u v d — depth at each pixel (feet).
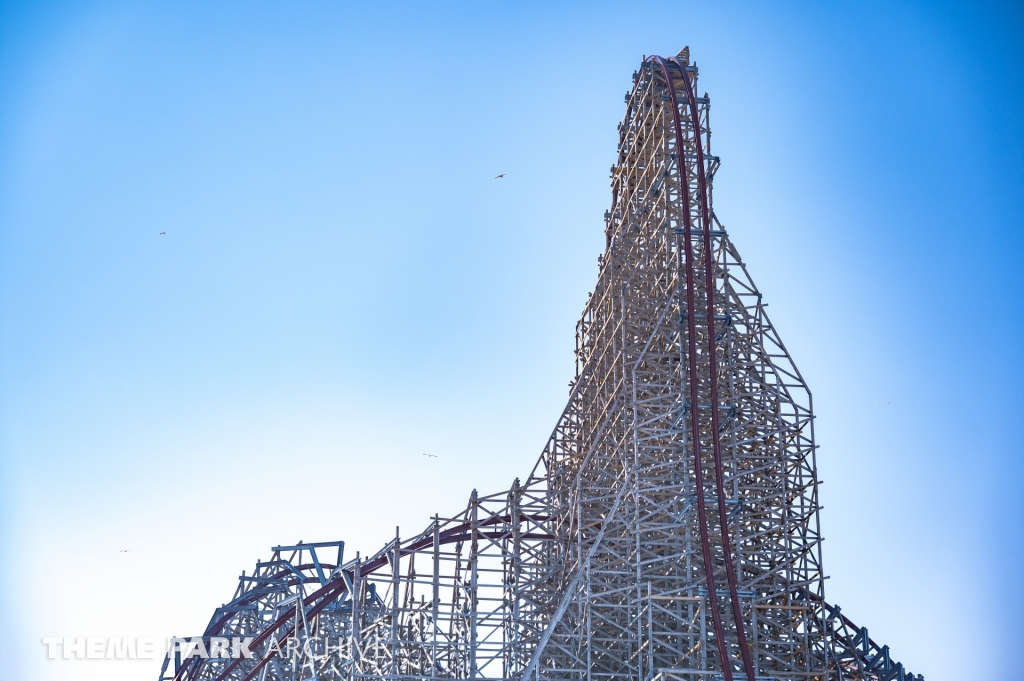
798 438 211.00
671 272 222.07
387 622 253.24
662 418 214.48
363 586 253.85
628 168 241.35
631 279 229.04
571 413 254.47
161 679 274.98
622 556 216.13
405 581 237.86
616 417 226.17
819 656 208.54
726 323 211.82
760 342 214.69
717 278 216.54
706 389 213.46
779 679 194.59
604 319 241.55
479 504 243.81
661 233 224.12
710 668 199.93
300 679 255.09
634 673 215.10
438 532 235.81
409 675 223.30
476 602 230.07
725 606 203.62
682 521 203.00
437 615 228.43
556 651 231.50
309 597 251.19
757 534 203.31
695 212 219.82
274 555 289.33
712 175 220.02
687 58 232.32
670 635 203.41
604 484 238.07
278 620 256.11
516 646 231.09
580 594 213.46
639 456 210.79
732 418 206.69
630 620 206.18
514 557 236.43
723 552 193.47
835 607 212.02
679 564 211.00
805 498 207.92
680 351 211.20
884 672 217.36
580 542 220.64
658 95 230.48
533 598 235.61
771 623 199.93
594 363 246.68
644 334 226.58
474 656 225.35
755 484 210.79
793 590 206.90
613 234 247.50
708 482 208.33
